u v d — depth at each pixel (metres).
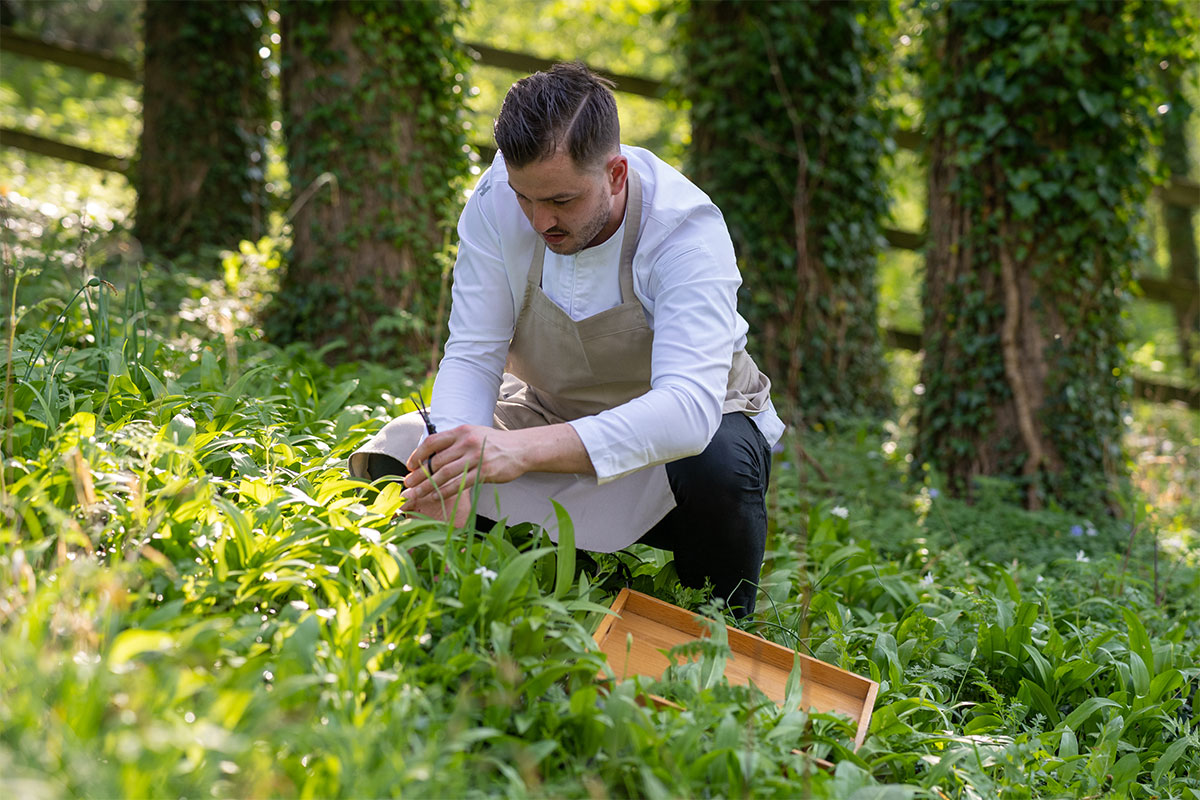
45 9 13.98
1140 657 2.57
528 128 1.91
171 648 1.50
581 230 2.05
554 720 1.69
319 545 1.92
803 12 6.18
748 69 6.29
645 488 2.30
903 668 2.47
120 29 14.28
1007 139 4.75
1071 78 4.66
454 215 4.97
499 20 14.27
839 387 6.41
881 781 1.97
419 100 5.42
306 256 5.34
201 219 7.13
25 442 2.14
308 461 2.44
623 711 1.68
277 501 2.01
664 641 2.09
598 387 2.37
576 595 2.11
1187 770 2.33
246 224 7.34
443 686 1.71
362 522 2.01
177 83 7.16
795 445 3.74
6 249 2.66
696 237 2.16
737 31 6.32
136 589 1.72
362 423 2.77
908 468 5.30
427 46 5.39
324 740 1.42
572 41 13.84
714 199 6.41
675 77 6.67
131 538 1.79
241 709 1.42
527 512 2.30
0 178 8.76
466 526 1.99
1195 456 5.96
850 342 6.50
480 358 2.31
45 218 4.91
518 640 1.83
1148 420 6.99
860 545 3.31
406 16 5.32
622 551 2.58
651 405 2.03
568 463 2.01
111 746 1.31
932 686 2.39
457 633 1.77
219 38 7.22
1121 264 4.95
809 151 6.32
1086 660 2.53
